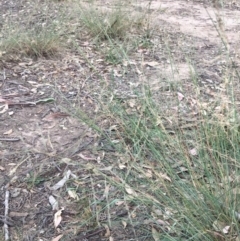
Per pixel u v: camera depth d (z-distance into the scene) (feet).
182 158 8.55
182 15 22.21
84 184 9.29
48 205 8.89
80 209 8.72
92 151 10.28
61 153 10.25
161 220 7.91
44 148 10.44
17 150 10.36
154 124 9.23
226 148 8.53
